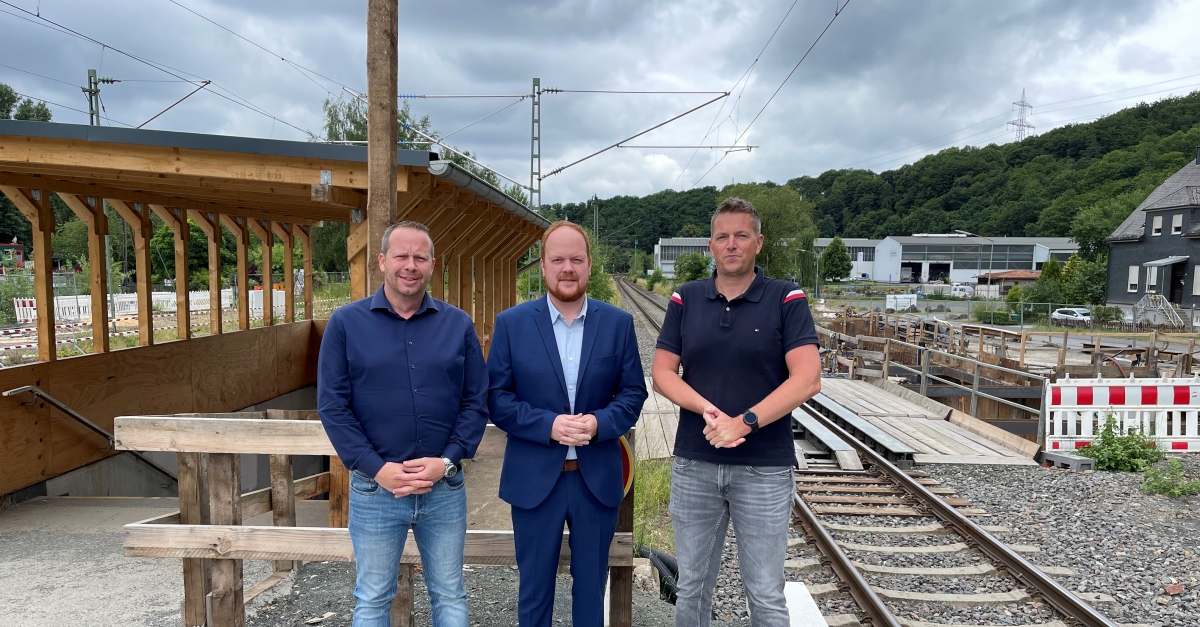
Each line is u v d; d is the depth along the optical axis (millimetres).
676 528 3119
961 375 15633
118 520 5785
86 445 7172
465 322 2867
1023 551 5926
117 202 7770
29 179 6320
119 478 7754
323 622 3771
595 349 2848
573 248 2795
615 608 3342
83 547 5109
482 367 2910
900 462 9031
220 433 3365
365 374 2686
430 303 2840
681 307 3057
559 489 2809
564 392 2818
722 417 2730
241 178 5430
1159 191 42500
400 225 2756
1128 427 9508
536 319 2865
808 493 7672
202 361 9406
